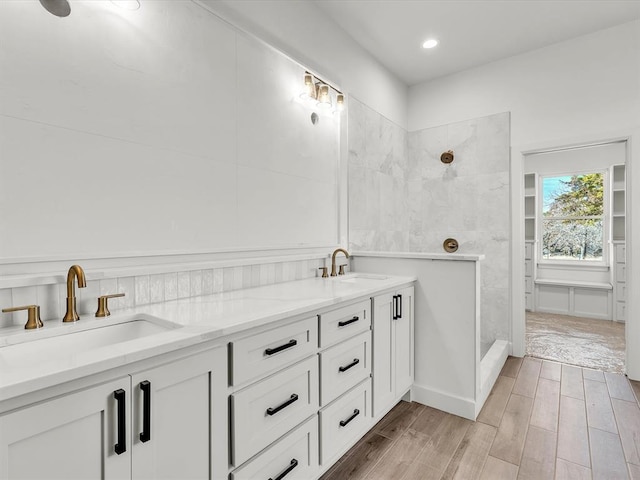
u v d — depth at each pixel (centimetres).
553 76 289
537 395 230
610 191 444
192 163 155
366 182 291
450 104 340
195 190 157
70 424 71
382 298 188
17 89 105
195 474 95
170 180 147
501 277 313
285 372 126
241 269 176
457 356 208
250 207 184
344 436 158
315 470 141
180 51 150
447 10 244
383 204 317
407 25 260
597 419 198
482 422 197
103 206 125
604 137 267
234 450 107
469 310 204
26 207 107
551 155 490
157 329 113
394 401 201
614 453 167
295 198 214
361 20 253
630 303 255
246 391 111
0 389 60
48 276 109
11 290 103
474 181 328
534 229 496
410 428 191
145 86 138
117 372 78
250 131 184
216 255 166
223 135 169
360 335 170
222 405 103
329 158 245
